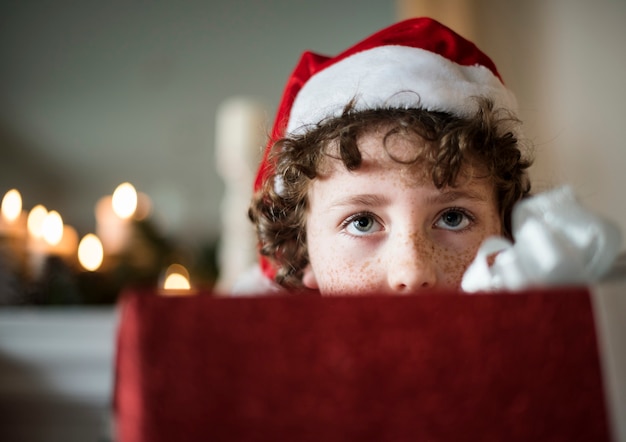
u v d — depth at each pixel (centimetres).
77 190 261
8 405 101
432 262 48
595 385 25
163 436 24
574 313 25
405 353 25
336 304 25
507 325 25
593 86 143
